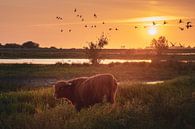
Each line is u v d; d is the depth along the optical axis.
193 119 15.14
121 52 185.00
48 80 50.00
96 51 80.81
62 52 199.75
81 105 20.30
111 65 72.12
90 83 20.17
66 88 20.52
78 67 70.25
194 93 20.34
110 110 16.53
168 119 15.39
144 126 14.43
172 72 61.22
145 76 56.16
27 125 15.06
